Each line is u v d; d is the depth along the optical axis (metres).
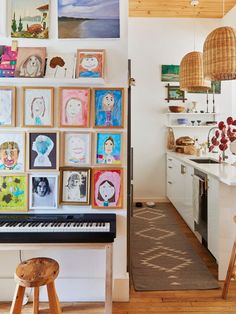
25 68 2.05
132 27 5.15
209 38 2.36
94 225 1.91
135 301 2.23
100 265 2.21
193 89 3.38
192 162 3.67
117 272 2.21
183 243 3.40
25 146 2.12
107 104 2.12
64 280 2.21
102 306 2.17
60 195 2.14
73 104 2.12
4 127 2.11
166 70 5.19
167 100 5.21
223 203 2.56
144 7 4.69
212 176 2.78
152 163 5.31
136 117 5.25
